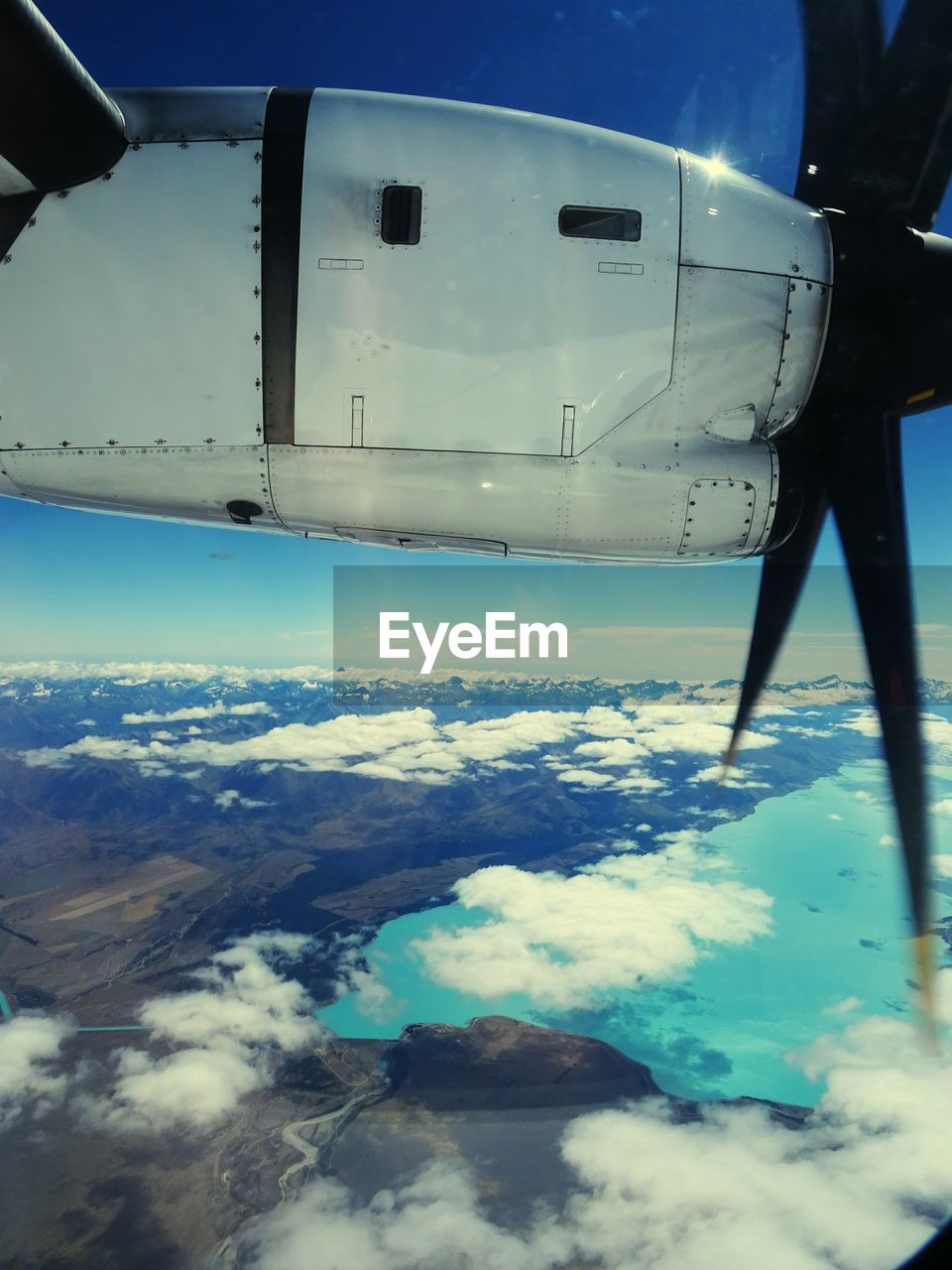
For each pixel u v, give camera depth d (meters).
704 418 4.09
